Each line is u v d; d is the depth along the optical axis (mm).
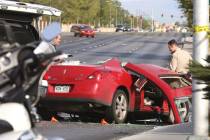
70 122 24281
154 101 25516
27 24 23328
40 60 6684
